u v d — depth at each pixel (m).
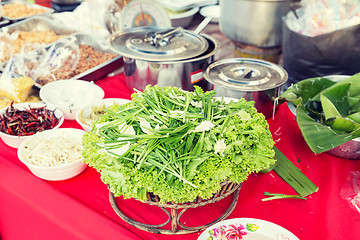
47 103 0.84
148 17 1.08
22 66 1.00
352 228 0.61
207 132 0.57
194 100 0.64
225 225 0.57
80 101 0.88
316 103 0.79
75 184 0.69
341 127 0.69
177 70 0.83
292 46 1.12
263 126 0.62
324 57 1.07
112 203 0.64
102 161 0.56
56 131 0.75
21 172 0.70
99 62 1.11
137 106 0.62
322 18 1.08
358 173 0.71
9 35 1.25
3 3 1.61
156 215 0.64
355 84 0.77
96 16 1.31
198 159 0.53
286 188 0.69
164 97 0.62
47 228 0.64
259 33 1.23
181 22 1.39
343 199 0.66
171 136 0.56
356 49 1.04
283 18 1.16
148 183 0.53
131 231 0.60
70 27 1.36
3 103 0.92
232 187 0.59
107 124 0.59
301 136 0.82
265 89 0.78
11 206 0.68
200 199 0.56
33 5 1.61
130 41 0.91
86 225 0.60
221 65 0.88
